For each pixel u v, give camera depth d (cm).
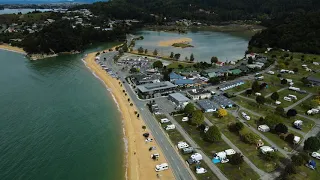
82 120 11862
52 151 9494
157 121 11538
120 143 10088
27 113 12375
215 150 9194
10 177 8088
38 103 13538
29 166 8631
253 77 17675
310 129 10619
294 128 10700
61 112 12606
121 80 17425
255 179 7700
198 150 9231
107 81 17250
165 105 13138
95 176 8256
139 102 13725
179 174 8062
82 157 9206
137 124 11350
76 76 18412
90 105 13488
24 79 17512
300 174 7831
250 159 8638
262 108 12594
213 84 16138
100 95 14875
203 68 19712
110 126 11356
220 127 10731
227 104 12800
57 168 8594
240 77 17700
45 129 10994
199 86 15825
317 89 15138
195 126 10938
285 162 8488
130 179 8031
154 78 17012
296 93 14600
